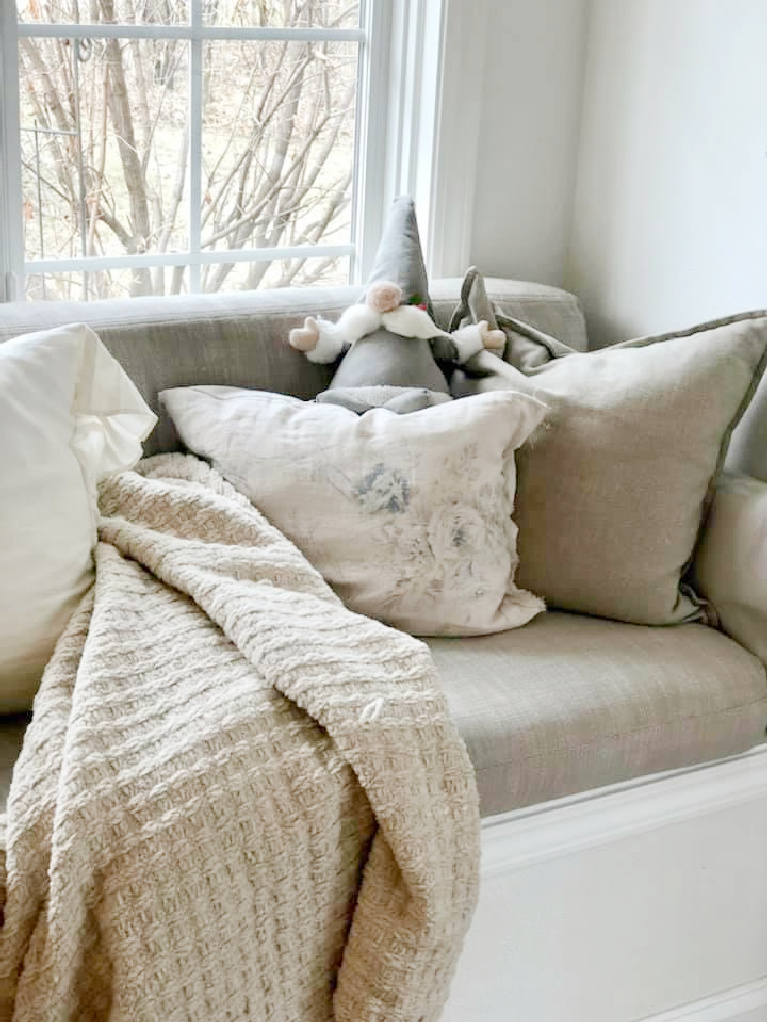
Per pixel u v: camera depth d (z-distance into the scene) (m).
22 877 1.12
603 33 2.11
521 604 1.65
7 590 1.33
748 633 1.66
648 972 1.68
